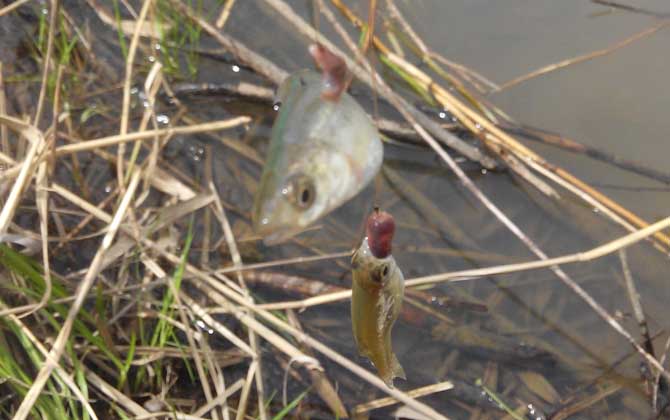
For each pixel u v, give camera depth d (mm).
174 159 1218
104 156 1188
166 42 1354
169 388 987
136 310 1013
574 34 1447
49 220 1081
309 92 724
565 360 1090
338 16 1448
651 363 1037
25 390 922
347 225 1189
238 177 1217
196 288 1066
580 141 1300
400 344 1081
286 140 719
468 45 1426
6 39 1311
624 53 1422
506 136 1267
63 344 920
